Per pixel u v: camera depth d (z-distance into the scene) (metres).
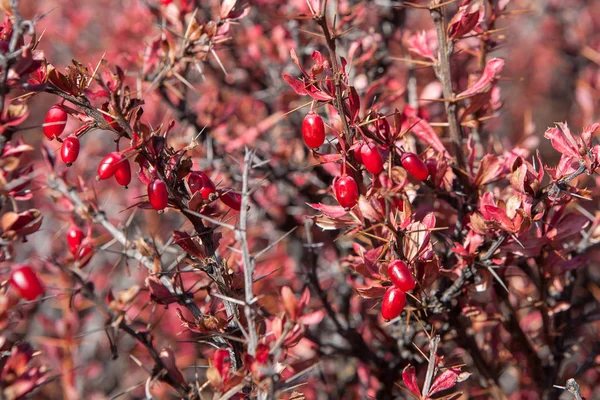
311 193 0.79
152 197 0.57
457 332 0.66
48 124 0.57
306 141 0.57
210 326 0.57
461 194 0.61
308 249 0.69
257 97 0.86
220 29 0.64
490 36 0.67
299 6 0.76
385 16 0.78
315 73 0.57
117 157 0.57
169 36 0.69
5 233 0.56
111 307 0.57
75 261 0.60
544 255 0.65
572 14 1.22
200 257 0.59
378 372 0.69
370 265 0.58
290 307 0.56
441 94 0.70
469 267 0.61
